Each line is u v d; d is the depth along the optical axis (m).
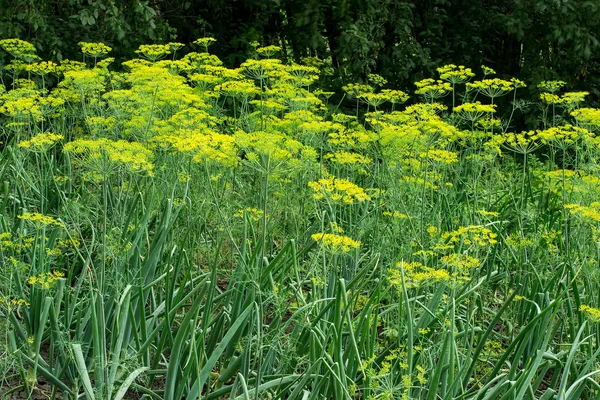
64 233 4.83
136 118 4.76
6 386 3.88
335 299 3.54
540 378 3.86
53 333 3.65
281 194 4.79
